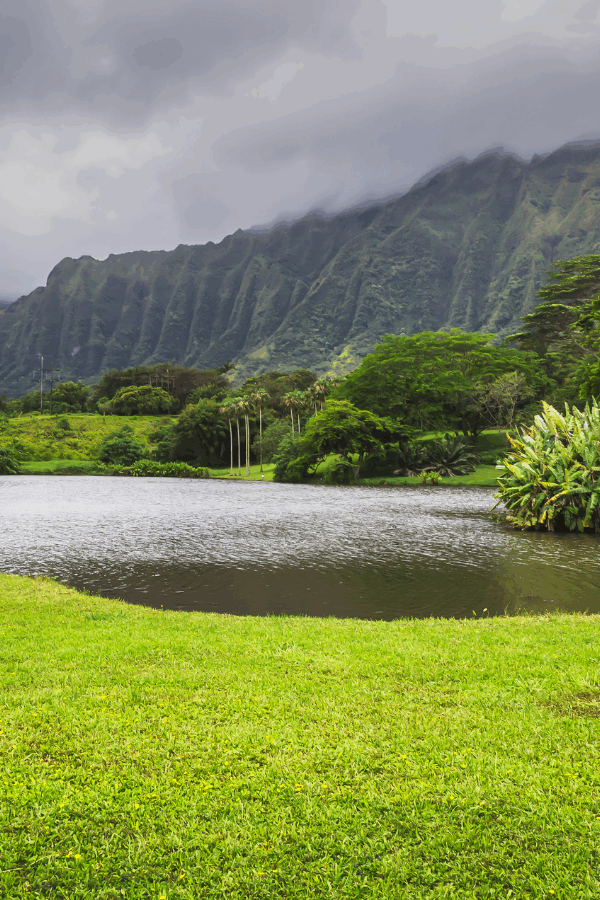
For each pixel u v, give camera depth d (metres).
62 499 56.59
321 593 18.02
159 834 4.44
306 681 7.56
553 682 7.42
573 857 4.13
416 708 6.70
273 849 4.24
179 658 8.73
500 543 28.42
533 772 5.21
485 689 7.25
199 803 4.79
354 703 6.82
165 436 129.25
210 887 3.93
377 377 95.00
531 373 93.56
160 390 185.62
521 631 10.70
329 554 25.38
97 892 3.89
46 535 31.67
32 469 111.25
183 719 6.38
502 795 4.87
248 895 3.86
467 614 15.43
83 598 14.59
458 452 79.12
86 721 6.29
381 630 11.02
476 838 4.37
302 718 6.41
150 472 107.19
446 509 46.12
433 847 4.28
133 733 6.03
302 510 45.66
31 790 4.94
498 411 93.31
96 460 122.38
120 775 5.22
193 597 17.47
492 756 5.51
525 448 34.22
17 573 21.12
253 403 99.44
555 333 111.06
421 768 5.29
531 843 4.32
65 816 4.63
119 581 19.81
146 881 3.98
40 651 9.19
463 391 91.44
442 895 3.83
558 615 12.92
